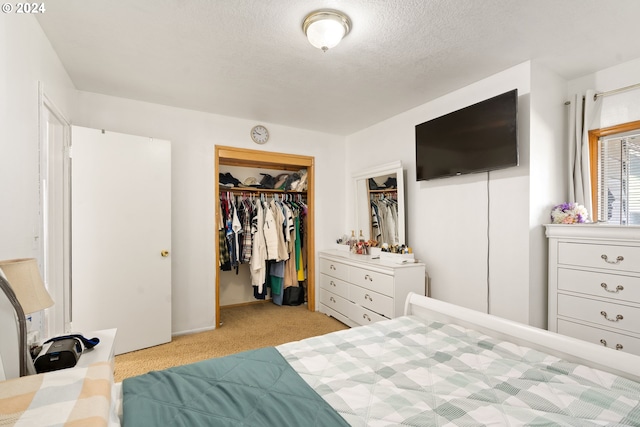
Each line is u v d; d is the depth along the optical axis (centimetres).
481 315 161
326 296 388
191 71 240
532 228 226
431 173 288
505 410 97
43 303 120
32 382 89
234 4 163
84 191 253
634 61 221
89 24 179
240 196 397
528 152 226
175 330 315
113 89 274
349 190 423
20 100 148
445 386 112
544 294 234
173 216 316
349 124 378
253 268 378
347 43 201
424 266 291
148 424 89
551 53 214
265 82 260
